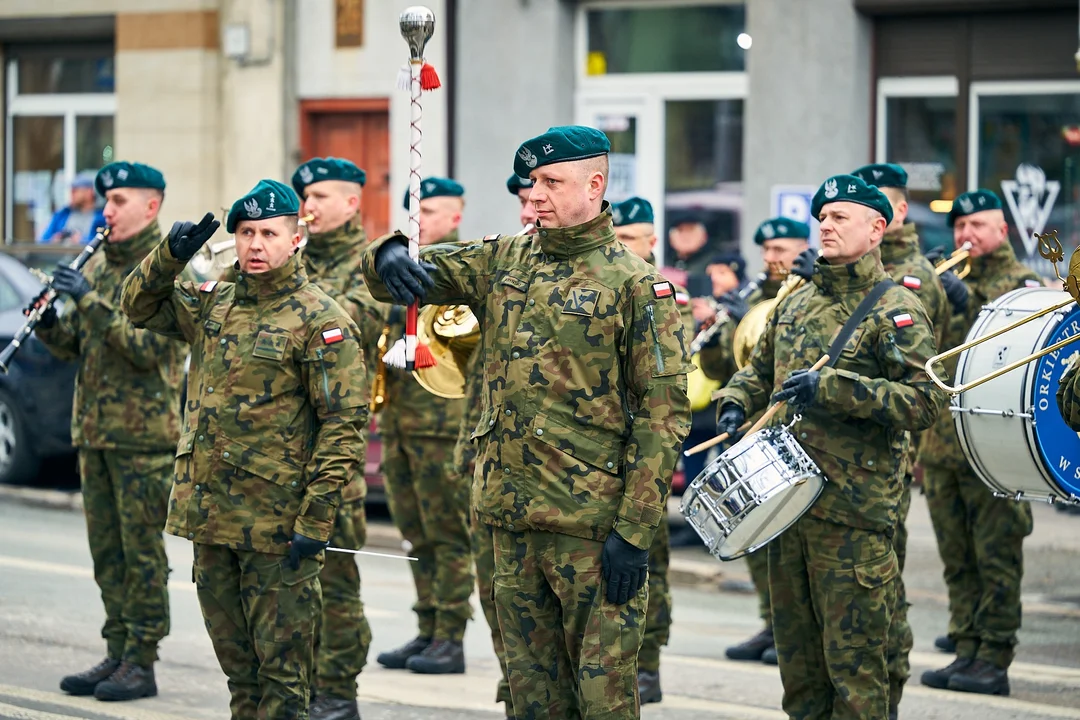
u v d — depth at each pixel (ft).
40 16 120.06
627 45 99.91
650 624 47.01
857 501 38.37
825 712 40.24
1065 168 87.81
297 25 110.22
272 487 37.14
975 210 53.06
